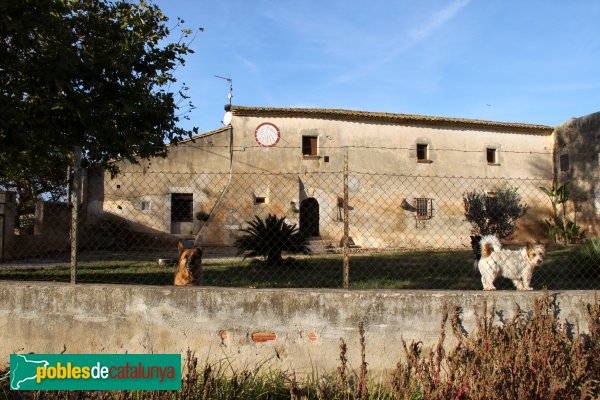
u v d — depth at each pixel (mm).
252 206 19328
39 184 17375
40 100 5539
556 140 23344
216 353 3896
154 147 6598
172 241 18828
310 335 3895
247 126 20047
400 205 21062
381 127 21375
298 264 11320
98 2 6637
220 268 10898
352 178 20625
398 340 3881
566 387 3062
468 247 20984
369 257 13734
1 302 4094
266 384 3650
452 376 2996
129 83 5988
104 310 4000
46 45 5434
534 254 6637
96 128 5836
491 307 3916
